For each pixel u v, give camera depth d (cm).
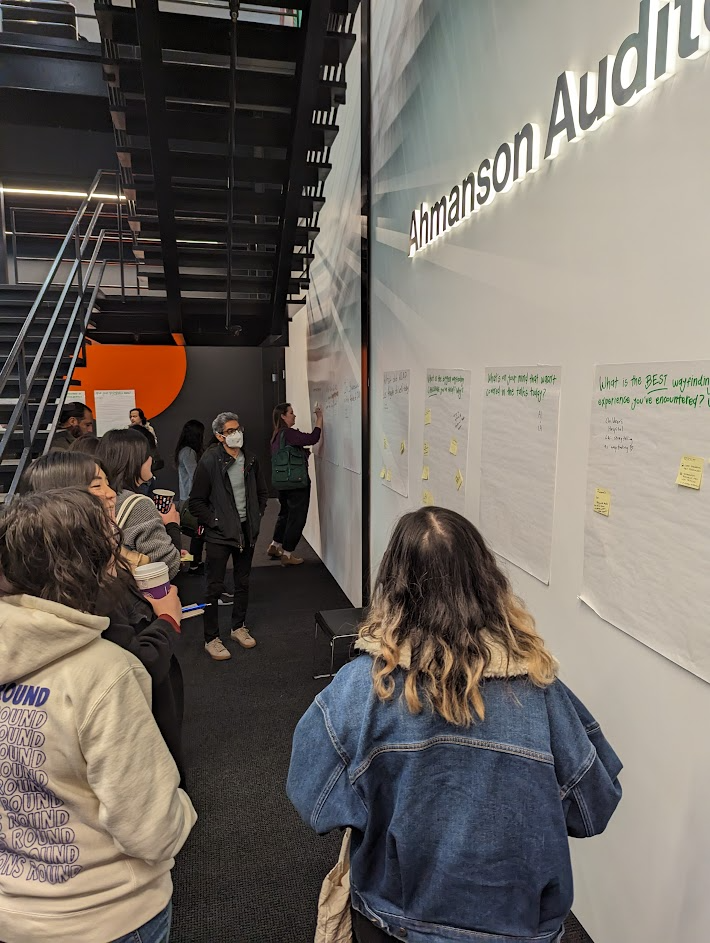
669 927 129
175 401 788
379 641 86
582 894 165
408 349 296
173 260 428
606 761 88
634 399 134
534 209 175
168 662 134
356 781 81
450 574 85
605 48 140
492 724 78
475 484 224
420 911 79
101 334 580
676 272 120
